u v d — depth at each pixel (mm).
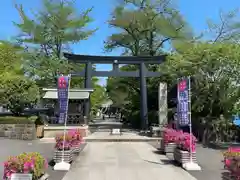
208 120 21375
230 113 21750
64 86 12938
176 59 24562
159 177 10047
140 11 36438
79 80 36594
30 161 7465
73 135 13531
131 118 39156
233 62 20219
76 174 10383
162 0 36188
